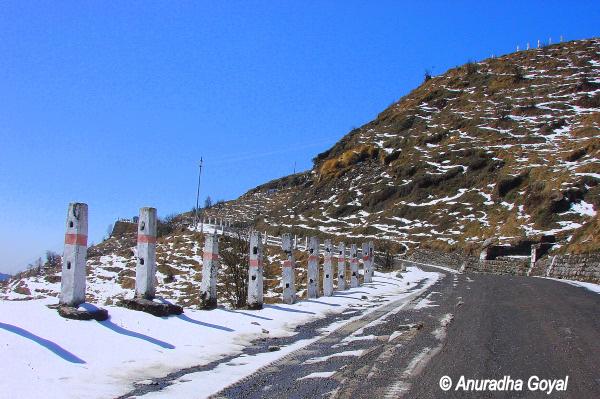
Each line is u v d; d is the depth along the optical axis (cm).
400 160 8194
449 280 2902
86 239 1134
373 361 941
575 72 9994
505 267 4075
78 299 1105
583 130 7106
